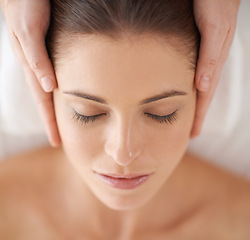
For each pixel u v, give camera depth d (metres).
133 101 0.65
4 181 1.18
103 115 0.71
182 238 1.13
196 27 0.69
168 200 1.13
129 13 0.62
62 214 1.15
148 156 0.74
